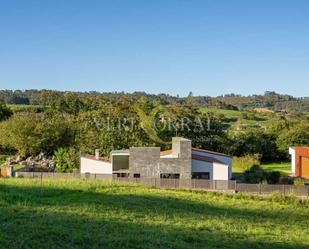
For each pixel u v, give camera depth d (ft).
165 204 113.50
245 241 76.69
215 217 101.45
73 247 61.87
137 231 74.69
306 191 153.99
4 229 67.26
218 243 72.59
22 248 58.95
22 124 277.44
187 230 80.64
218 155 215.92
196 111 349.20
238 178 215.31
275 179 201.57
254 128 400.88
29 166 240.73
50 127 278.46
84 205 98.68
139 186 147.02
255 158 311.88
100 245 64.23
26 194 110.52
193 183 165.37
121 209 97.91
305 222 110.42
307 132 334.85
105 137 263.90
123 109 325.83
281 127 363.35
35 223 73.10
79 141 271.28
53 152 280.10
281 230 92.94
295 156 220.02
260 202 135.95
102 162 204.23
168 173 195.72
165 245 67.05
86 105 413.18
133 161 197.26
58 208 91.40
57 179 154.71
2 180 146.20
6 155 290.56
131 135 272.10
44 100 501.56
